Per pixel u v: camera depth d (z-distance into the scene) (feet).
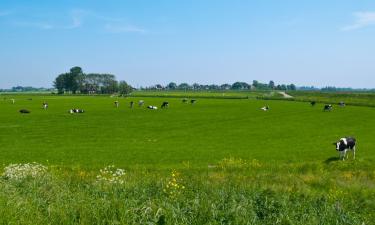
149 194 47.98
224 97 574.15
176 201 43.09
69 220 34.71
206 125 206.49
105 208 37.09
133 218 35.35
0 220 32.24
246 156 118.01
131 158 114.21
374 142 148.56
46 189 46.09
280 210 42.22
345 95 592.19
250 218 38.58
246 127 198.39
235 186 58.39
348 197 57.98
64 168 94.43
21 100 491.72
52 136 163.94
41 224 33.42
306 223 38.24
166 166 100.22
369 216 44.86
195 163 106.11
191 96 612.29
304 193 57.00
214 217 38.14
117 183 53.57
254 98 551.59
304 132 179.32
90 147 135.54
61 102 436.76
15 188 43.50
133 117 249.75
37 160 110.73
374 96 524.11
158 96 622.95
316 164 100.01
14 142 147.43
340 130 186.50
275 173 86.94
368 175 86.28
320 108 339.16
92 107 346.54
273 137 162.81
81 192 44.57
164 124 210.79
